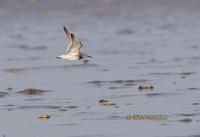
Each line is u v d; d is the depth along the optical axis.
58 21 92.06
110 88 36.88
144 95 34.34
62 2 120.12
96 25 84.38
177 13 99.31
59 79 40.91
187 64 45.84
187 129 27.16
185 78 39.62
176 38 63.94
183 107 31.12
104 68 45.22
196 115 29.47
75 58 26.05
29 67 46.62
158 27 77.56
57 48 58.16
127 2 120.62
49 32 75.94
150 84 37.72
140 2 119.88
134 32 72.56
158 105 31.77
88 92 35.81
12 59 51.50
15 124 28.97
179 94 34.34
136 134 26.77
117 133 27.00
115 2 120.19
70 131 27.50
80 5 117.12
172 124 27.98
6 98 34.69
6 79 41.41
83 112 30.72
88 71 44.00
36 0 119.69
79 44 26.09
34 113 30.92
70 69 45.19
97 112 30.58
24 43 63.53
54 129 27.91
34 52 55.69
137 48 56.78
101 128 27.77
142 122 28.47
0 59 51.75
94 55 52.66
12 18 99.25
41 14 104.69
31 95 35.38
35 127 28.36
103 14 102.31
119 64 47.00
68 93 35.69
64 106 32.16
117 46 58.88
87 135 26.86
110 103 32.34
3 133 27.62
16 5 116.88
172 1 118.50
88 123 28.66
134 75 41.56
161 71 42.88
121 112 30.45
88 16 99.94
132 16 97.25
